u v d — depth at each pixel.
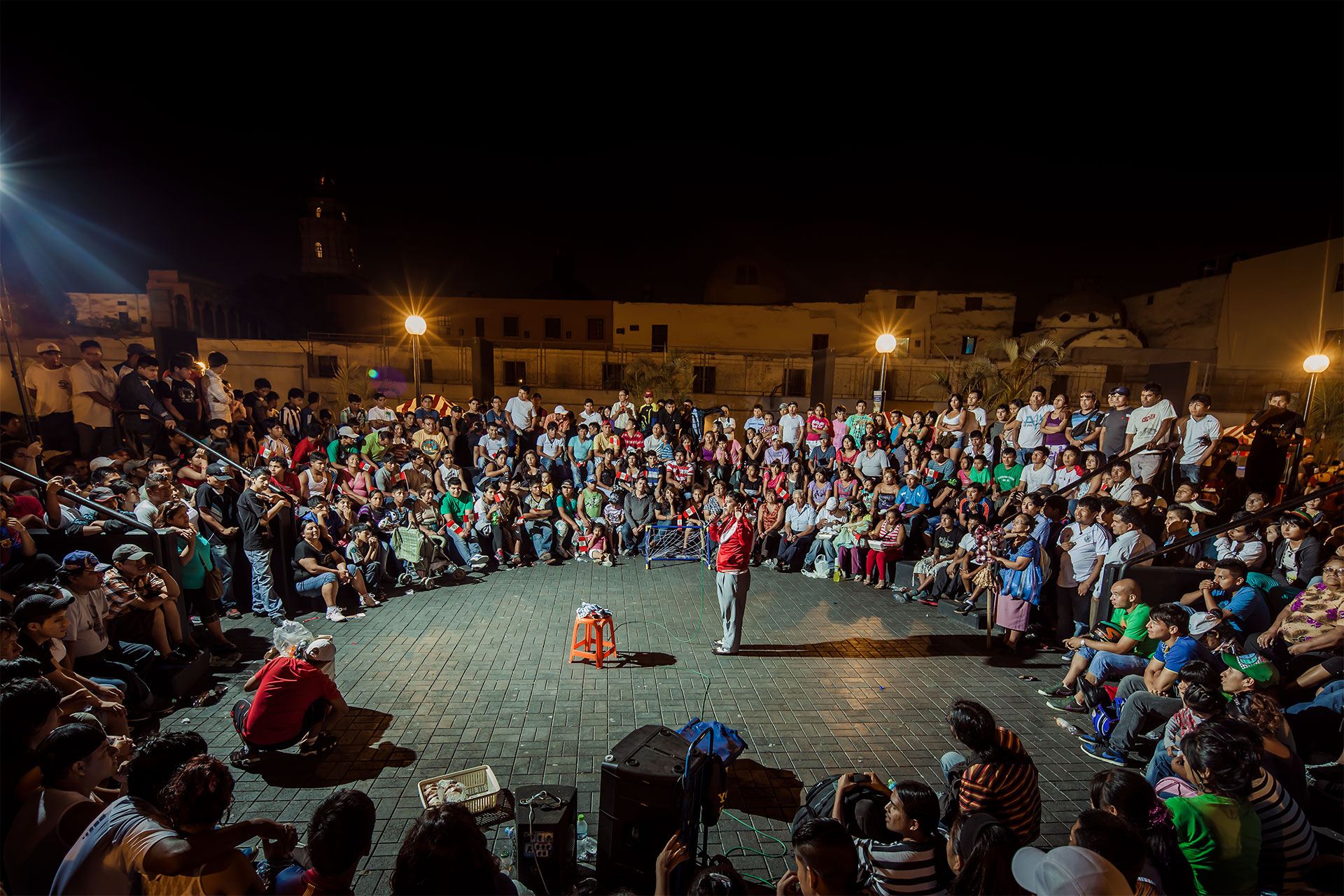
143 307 29.55
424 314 29.39
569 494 10.56
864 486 10.53
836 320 29.25
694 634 7.18
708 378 25.95
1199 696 3.73
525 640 6.81
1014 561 6.77
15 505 5.74
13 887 2.68
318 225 38.91
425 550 8.79
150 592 5.28
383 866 3.49
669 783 3.26
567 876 3.39
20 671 3.26
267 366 22.08
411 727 4.98
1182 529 6.98
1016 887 2.39
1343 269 18.86
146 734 4.78
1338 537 6.62
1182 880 2.89
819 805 3.29
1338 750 4.46
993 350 26.27
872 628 7.53
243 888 2.63
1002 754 3.09
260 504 7.20
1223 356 23.62
